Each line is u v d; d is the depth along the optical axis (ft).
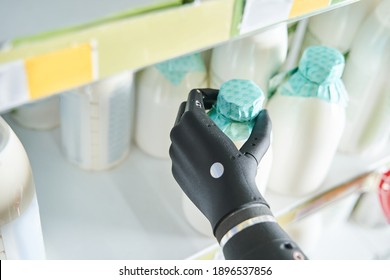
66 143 2.45
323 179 2.54
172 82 2.28
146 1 1.22
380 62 2.36
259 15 1.40
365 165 2.77
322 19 2.48
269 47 2.18
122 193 2.44
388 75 2.41
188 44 1.31
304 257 1.37
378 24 2.29
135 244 2.23
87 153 2.41
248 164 1.55
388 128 2.68
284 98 2.19
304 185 2.43
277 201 2.46
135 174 2.54
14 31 1.08
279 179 2.41
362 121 2.63
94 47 1.16
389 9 2.26
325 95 2.12
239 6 1.34
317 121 2.13
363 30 2.37
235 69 2.21
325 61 2.08
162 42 1.26
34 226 1.84
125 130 2.43
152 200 2.42
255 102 1.80
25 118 2.60
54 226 2.24
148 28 1.22
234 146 1.58
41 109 2.56
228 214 1.46
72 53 1.13
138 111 2.48
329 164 2.44
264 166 2.03
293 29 2.60
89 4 1.19
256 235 1.39
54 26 1.11
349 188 2.78
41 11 1.15
